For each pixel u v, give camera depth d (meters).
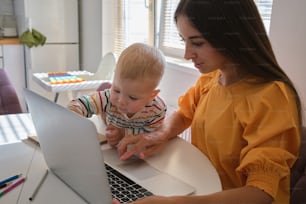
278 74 0.90
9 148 0.99
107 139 1.03
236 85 0.96
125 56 0.92
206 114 1.04
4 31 3.24
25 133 1.13
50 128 0.73
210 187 0.79
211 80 1.13
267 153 0.78
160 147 1.00
